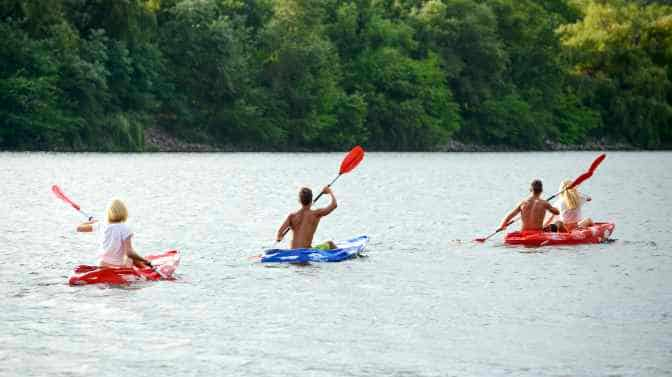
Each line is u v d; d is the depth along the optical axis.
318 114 177.50
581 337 21.83
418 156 159.88
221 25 158.50
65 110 138.25
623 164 134.75
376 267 31.91
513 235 38.69
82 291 26.69
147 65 149.88
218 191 65.31
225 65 159.00
